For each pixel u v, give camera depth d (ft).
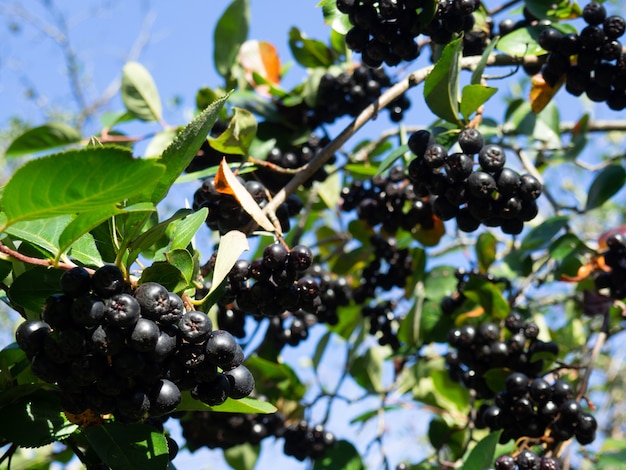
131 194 1.57
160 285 1.63
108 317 1.59
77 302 1.58
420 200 2.37
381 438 2.52
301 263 1.83
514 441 2.15
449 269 2.55
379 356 2.66
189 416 2.35
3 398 1.75
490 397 2.27
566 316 2.92
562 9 2.25
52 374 1.62
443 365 2.64
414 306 2.53
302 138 2.38
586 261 2.50
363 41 2.04
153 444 1.75
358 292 2.51
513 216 1.97
